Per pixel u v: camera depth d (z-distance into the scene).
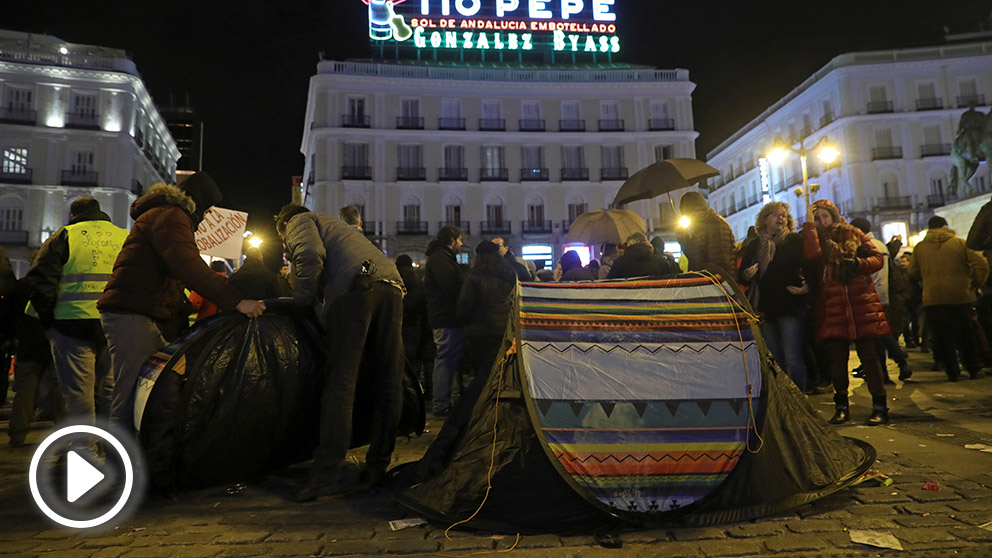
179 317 5.41
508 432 2.69
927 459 3.32
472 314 5.24
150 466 2.98
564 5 39.06
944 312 6.18
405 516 2.70
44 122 32.50
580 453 2.58
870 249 4.23
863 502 2.68
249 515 2.77
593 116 37.12
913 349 10.12
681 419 2.69
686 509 2.49
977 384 5.91
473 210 35.88
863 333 4.29
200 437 3.11
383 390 3.36
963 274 6.13
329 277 3.33
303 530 2.55
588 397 2.70
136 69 35.22
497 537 2.41
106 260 4.21
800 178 40.97
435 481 2.77
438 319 5.65
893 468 3.16
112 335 3.32
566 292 3.20
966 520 2.43
